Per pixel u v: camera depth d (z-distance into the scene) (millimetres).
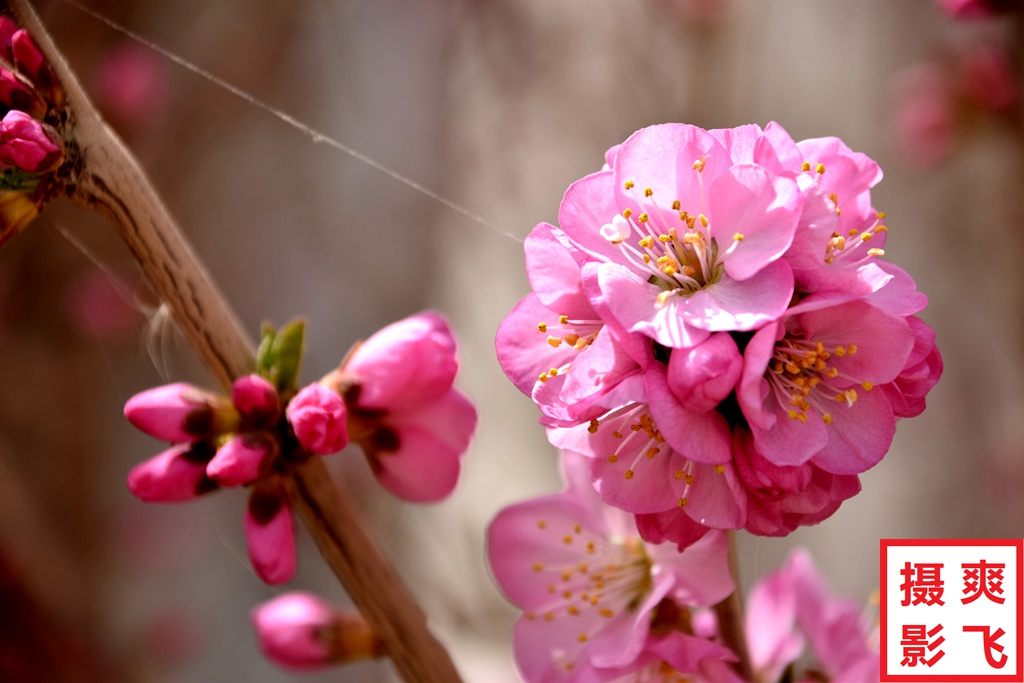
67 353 648
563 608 418
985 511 760
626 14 764
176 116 720
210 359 407
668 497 390
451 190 862
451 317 848
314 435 397
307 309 859
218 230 793
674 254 392
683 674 406
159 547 725
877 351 388
